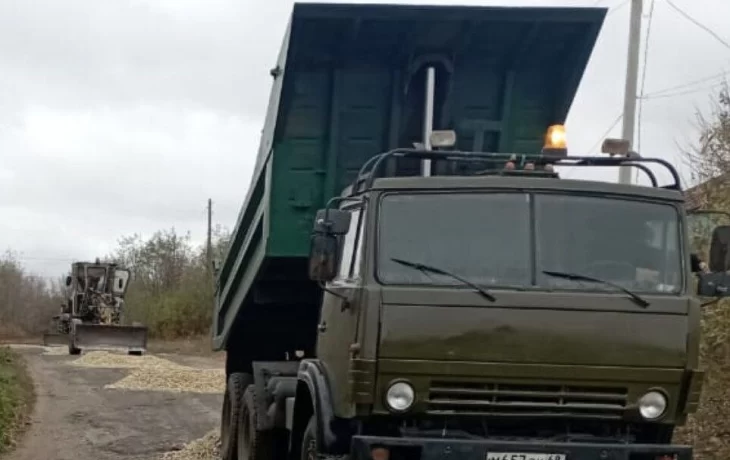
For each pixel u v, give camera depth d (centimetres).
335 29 836
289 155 888
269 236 895
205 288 4772
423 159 794
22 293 6325
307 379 779
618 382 666
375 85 880
